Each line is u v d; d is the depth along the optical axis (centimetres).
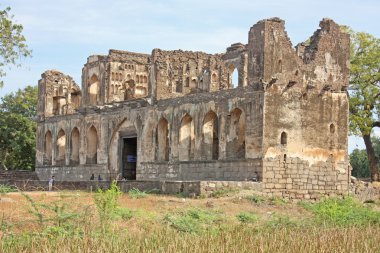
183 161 5472
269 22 4812
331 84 5100
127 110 6275
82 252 1845
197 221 2858
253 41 4862
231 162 4969
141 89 6938
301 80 4944
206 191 4228
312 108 4988
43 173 7600
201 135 5322
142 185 4706
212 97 5228
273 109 4778
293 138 4859
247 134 4853
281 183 4762
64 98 7731
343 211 3328
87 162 6844
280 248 2003
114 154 6462
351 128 6950
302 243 2108
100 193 2584
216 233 2383
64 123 7256
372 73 6956
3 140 9138
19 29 4397
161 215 3077
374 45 7044
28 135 9200
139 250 1889
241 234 2316
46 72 7706
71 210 2750
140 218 2827
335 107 5122
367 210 3622
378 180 7062
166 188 4459
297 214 3709
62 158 7369
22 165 9462
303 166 4888
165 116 5759
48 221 2467
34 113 9575
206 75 6681
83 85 7112
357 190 5216
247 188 4503
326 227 2755
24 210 2855
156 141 5856
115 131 6450
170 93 5984
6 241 2047
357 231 2566
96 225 2394
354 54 7062
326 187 5000
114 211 2664
